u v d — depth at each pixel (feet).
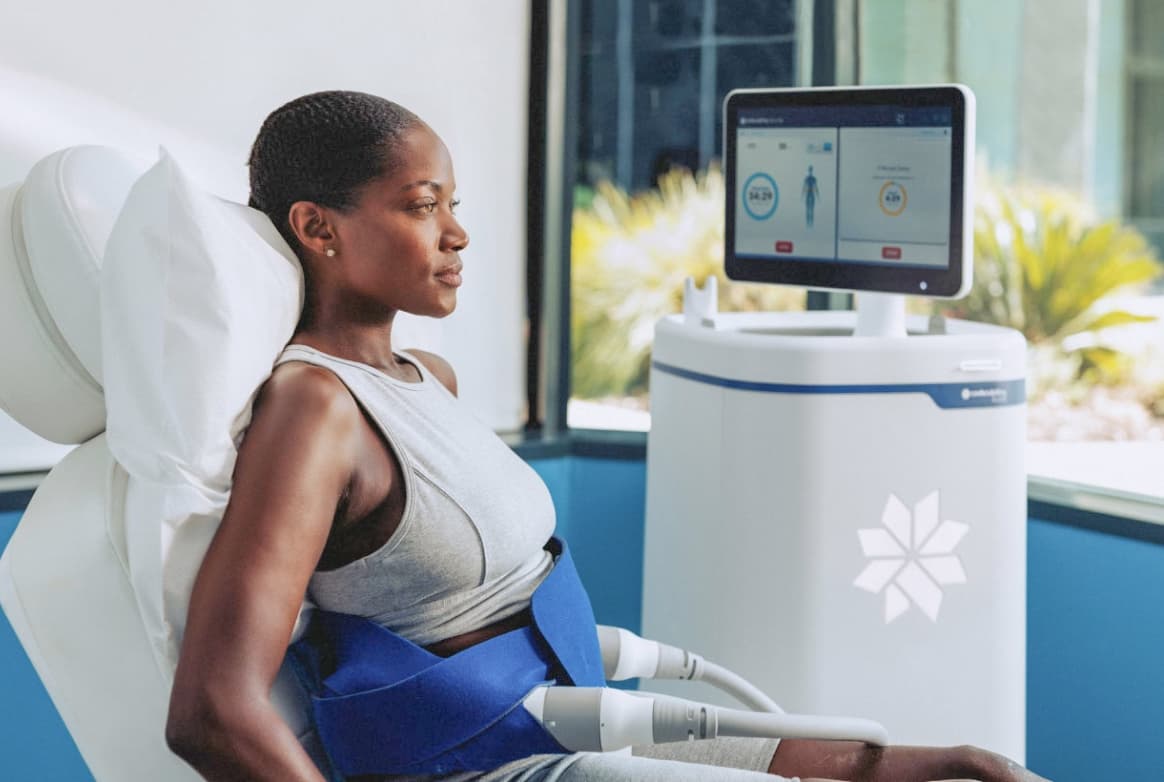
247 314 3.58
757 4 8.29
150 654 3.62
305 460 3.45
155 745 3.67
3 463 6.70
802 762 4.37
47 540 3.66
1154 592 6.68
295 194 3.90
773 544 6.10
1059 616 7.10
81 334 3.76
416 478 3.74
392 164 3.86
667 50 8.54
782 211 6.45
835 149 6.21
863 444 6.04
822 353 5.96
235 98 7.31
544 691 3.83
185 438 3.47
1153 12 8.77
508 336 8.45
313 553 3.43
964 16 8.42
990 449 6.20
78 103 6.80
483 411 8.42
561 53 8.30
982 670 6.31
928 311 8.75
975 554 6.24
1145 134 8.79
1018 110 8.67
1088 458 8.04
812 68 8.13
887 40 8.22
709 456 6.30
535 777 3.74
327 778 3.97
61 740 6.56
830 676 6.12
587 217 8.63
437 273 3.97
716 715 3.91
